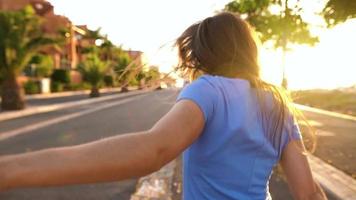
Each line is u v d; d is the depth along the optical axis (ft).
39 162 3.12
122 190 26.12
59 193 25.71
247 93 4.47
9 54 98.99
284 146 4.73
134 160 3.39
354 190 24.94
